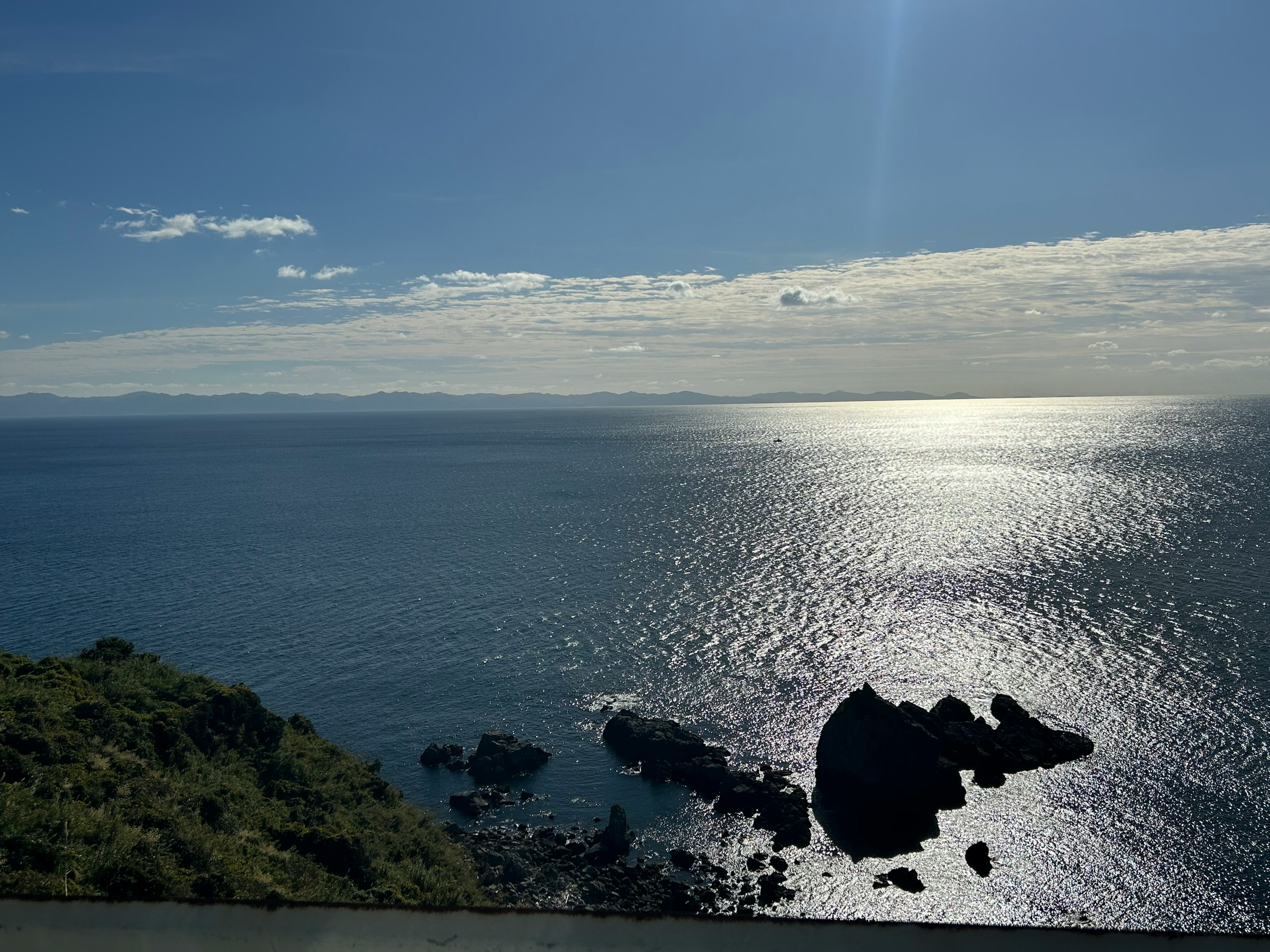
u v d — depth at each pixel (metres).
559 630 78.38
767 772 51.41
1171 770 48.88
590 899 39.09
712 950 4.00
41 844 17.70
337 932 4.25
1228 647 66.75
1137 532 114.94
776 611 81.56
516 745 53.84
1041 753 50.69
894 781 46.91
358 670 68.94
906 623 76.19
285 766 36.03
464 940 4.11
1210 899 39.09
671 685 64.56
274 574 103.44
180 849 21.97
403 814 37.50
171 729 31.67
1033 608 79.00
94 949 4.24
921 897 39.88
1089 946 3.95
